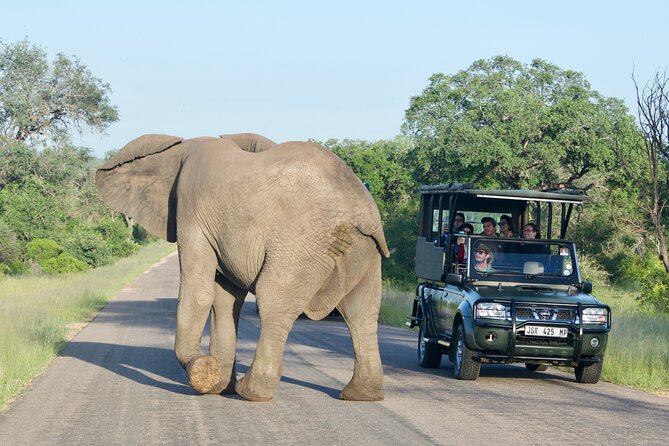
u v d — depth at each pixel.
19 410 12.18
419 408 12.60
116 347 20.84
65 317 28.94
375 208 12.20
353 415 11.84
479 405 13.10
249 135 13.89
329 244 11.94
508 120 64.12
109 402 12.81
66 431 10.70
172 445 9.91
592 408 13.13
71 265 63.56
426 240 19.95
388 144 116.69
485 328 15.87
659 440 10.65
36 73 79.31
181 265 12.98
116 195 14.46
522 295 16.38
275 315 12.11
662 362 17.61
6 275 56.09
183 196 13.03
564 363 16.08
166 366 17.19
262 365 12.50
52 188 75.75
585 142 60.50
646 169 54.62
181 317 12.84
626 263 51.25
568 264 17.69
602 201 56.44
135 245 110.75
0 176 75.44
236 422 11.25
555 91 68.31
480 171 63.09
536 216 19.38
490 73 67.62
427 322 18.56
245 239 12.12
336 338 24.09
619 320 23.98
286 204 11.96
